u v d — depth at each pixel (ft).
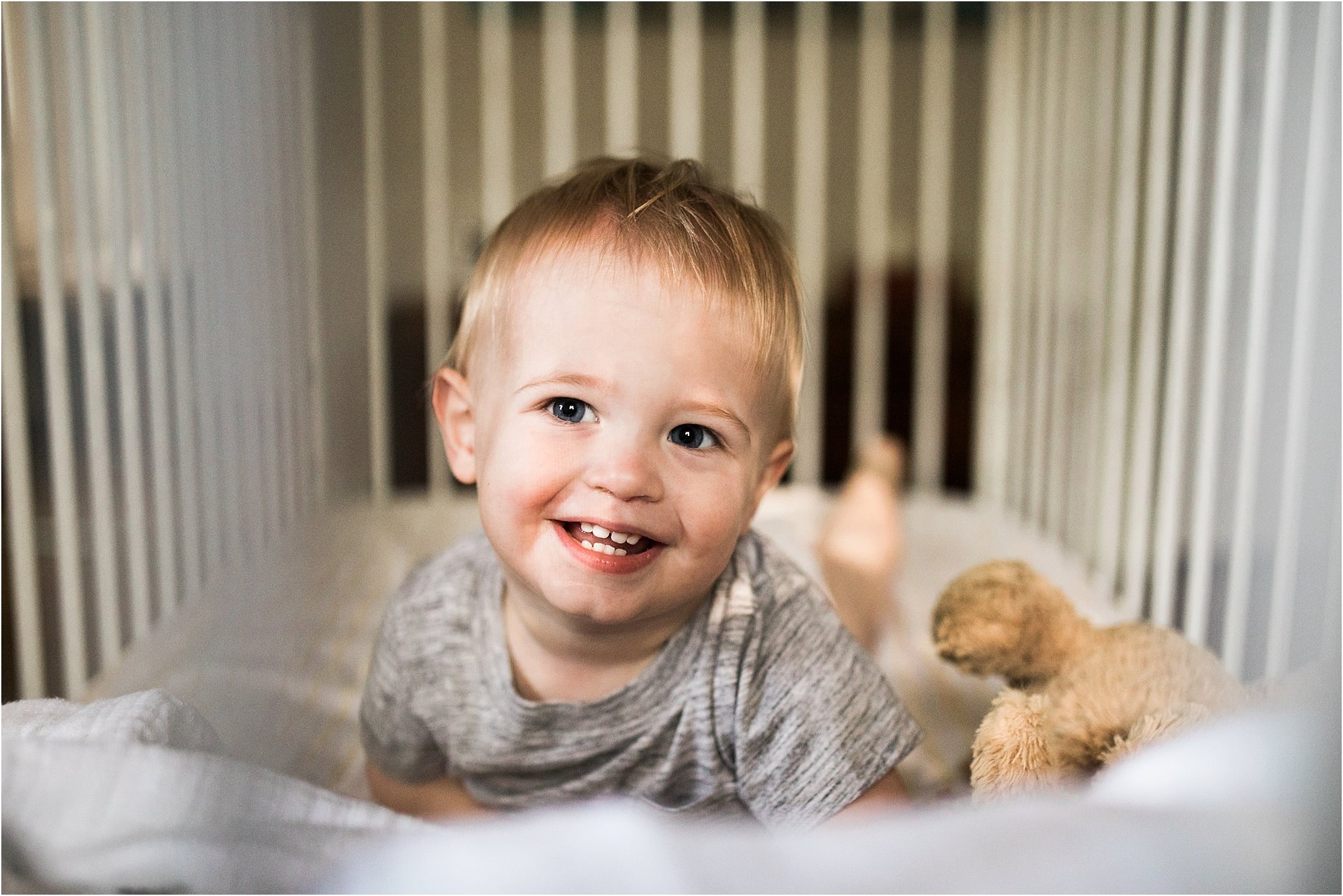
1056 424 4.77
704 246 2.07
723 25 6.66
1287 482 2.19
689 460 1.98
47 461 2.47
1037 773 1.82
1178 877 1.32
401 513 4.95
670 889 1.34
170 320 2.85
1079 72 4.71
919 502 5.56
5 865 1.40
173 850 1.40
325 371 4.22
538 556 1.98
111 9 2.68
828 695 2.26
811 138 6.68
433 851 1.42
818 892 1.32
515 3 6.44
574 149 6.29
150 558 2.78
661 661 2.19
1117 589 3.77
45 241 2.42
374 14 5.02
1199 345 3.02
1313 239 2.22
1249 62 2.71
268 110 3.60
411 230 6.17
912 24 6.72
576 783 2.37
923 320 6.56
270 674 2.62
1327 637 1.91
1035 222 5.44
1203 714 1.82
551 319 2.00
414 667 2.43
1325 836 1.36
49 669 2.44
